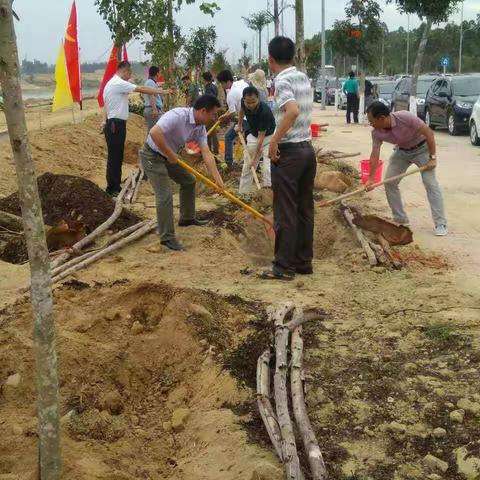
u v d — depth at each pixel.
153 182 7.29
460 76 20.66
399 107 24.03
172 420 4.17
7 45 2.62
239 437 3.79
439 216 7.94
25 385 4.32
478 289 6.04
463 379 4.33
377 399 4.18
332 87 41.47
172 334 4.92
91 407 4.22
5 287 6.31
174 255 7.22
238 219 8.62
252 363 4.59
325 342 4.96
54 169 12.76
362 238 7.36
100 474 3.33
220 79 13.23
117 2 13.50
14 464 3.53
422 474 3.50
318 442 3.78
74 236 7.57
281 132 6.01
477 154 15.30
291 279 6.43
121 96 9.95
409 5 20.17
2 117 22.20
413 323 5.25
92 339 4.87
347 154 14.45
